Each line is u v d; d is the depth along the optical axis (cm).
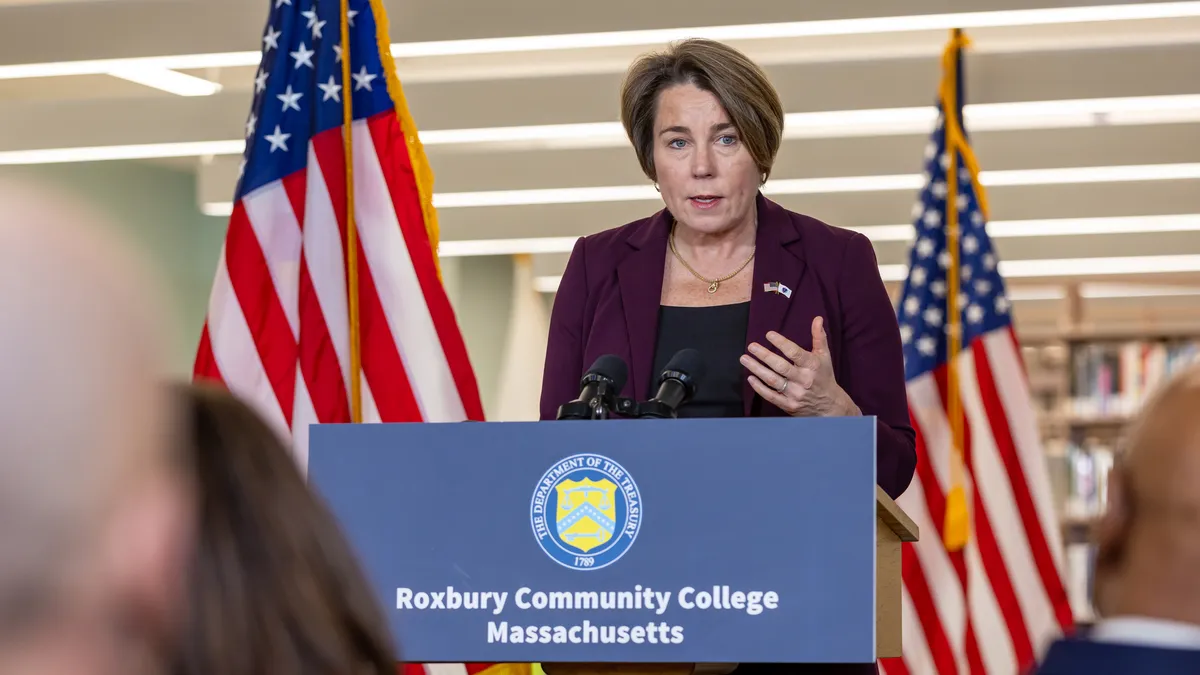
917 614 640
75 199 55
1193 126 855
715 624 212
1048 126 873
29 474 53
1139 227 1048
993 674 632
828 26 676
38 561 54
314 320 446
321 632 72
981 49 770
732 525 213
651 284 321
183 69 842
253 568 71
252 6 722
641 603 215
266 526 72
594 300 328
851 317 314
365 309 451
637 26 682
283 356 442
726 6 673
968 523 632
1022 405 645
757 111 311
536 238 1108
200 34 726
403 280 451
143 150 895
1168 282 1234
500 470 221
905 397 315
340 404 444
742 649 212
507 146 960
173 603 62
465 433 223
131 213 1031
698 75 312
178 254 1073
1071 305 1205
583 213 1103
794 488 212
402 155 460
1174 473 120
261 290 445
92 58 735
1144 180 977
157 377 56
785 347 257
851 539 211
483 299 1318
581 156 953
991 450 643
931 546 643
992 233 1088
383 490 225
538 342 1249
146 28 731
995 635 635
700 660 212
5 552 53
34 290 52
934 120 827
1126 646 121
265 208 451
